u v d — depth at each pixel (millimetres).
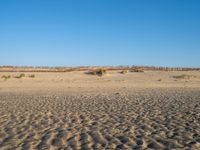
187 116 10141
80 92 21469
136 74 48250
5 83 32531
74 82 34344
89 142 6836
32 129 8352
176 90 22984
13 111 11805
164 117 10031
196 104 13383
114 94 19359
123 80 37656
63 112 11406
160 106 12883
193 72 54469
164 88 25562
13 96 18766
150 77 42938
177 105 13133
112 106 13070
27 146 6570
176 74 48844
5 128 8547
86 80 37719
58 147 6457
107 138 7188
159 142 6750
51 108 12570
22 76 41719
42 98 16938
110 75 46281
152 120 9516
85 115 10648
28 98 17094
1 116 10641
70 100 15672
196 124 8750
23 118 10164
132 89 24453
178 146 6391
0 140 7164
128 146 6445
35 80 36906
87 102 14688
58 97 17406
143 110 11719
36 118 10133
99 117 10211
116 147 6383
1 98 17531
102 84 31281
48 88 26188
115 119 9797
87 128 8398
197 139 6977
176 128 8242
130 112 11250
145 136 7340
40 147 6473
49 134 7684
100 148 6312
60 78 40594
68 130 8141
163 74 48500
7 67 103562
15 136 7543
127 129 8195
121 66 104812
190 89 24125
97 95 18641
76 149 6273
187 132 7719
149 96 17641
